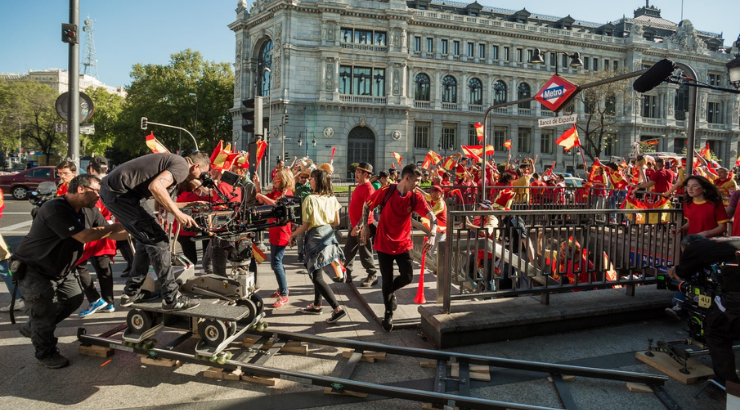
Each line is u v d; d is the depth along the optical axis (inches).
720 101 2465.6
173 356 158.7
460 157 707.4
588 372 155.1
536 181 568.4
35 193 244.5
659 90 2303.2
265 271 327.3
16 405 138.6
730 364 145.6
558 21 2268.7
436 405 137.3
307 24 1839.3
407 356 178.1
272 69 1889.8
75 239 166.2
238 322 178.5
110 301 230.2
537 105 2175.2
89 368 164.9
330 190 216.7
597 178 539.5
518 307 203.6
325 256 209.6
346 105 1850.4
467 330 185.0
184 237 240.7
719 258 152.1
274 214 176.1
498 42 2108.8
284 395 147.3
